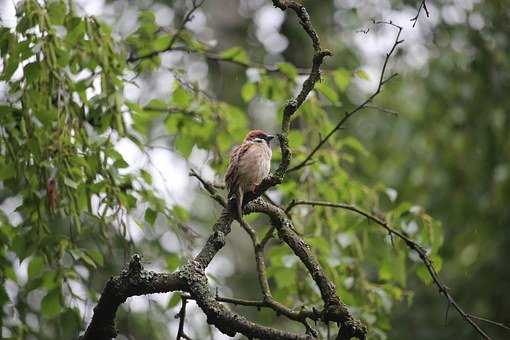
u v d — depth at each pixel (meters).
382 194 12.78
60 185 9.41
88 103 10.13
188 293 8.10
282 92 12.55
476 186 17.78
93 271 10.45
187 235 10.95
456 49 17.67
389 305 11.35
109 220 9.91
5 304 10.13
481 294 16.92
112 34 10.91
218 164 12.17
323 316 7.71
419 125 18.56
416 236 11.16
